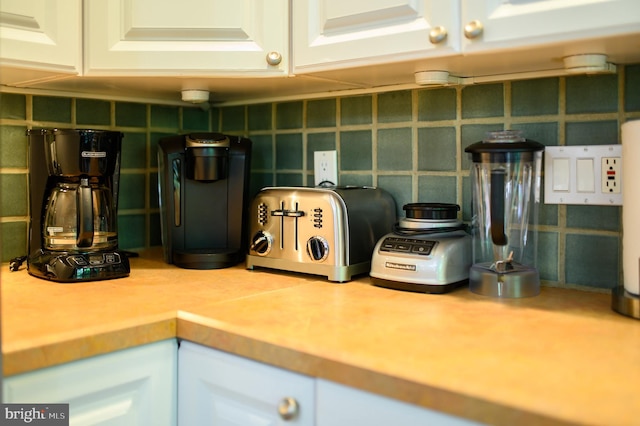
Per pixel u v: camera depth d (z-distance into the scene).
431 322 1.02
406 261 1.26
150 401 1.08
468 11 1.06
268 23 1.30
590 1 0.95
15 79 1.40
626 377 0.76
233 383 1.02
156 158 1.81
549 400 0.69
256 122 1.82
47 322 1.01
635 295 1.06
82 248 1.37
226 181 1.60
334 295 1.22
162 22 1.31
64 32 1.30
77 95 1.62
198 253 1.52
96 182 1.42
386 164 1.54
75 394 0.97
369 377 0.83
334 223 1.34
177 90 1.60
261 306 1.13
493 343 0.90
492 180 1.21
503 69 1.26
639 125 1.03
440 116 1.45
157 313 1.08
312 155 1.69
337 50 1.23
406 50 1.14
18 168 1.54
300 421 0.93
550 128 1.30
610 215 1.24
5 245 1.52
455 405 0.75
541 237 1.32
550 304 1.15
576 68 1.10
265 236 1.46
